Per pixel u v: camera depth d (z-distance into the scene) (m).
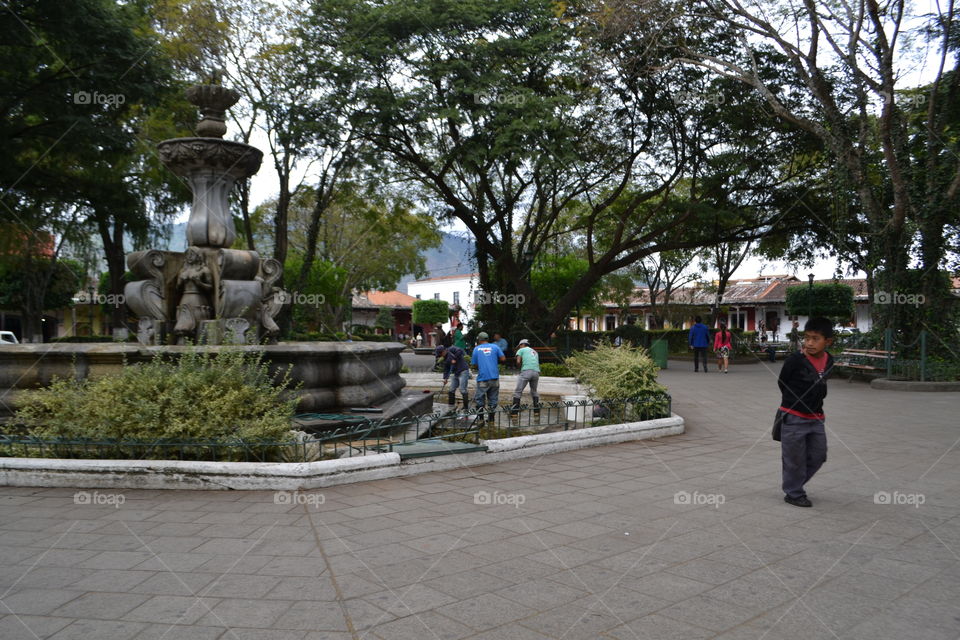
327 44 19.53
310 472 5.50
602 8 18.22
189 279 8.55
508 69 19.34
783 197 22.09
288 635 2.83
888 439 8.28
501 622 2.97
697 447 7.86
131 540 4.13
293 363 7.95
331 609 3.10
